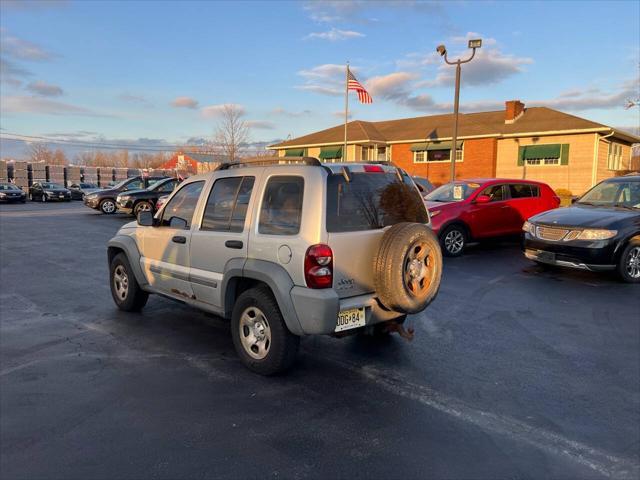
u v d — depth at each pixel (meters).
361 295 4.23
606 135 25.73
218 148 40.31
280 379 4.32
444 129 31.23
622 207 8.73
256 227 4.37
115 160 96.81
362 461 3.06
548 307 6.58
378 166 4.53
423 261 4.30
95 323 5.93
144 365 4.62
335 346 5.16
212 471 2.95
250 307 4.45
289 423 3.53
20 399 3.91
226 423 3.53
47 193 34.38
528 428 3.47
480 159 28.95
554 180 27.00
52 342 5.26
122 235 6.30
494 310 6.44
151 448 3.20
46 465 3.00
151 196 19.64
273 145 37.81
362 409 3.75
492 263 9.83
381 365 4.64
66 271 9.08
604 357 4.82
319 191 3.99
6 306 6.70
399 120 36.31
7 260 10.22
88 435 3.36
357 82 24.58
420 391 4.07
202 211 5.03
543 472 2.95
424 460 3.07
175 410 3.73
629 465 3.03
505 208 11.21
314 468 2.98
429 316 6.18
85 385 4.18
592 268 7.98
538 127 27.47
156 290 5.77
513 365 4.62
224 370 4.52
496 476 2.90
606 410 3.74
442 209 10.46
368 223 4.27
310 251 3.91
